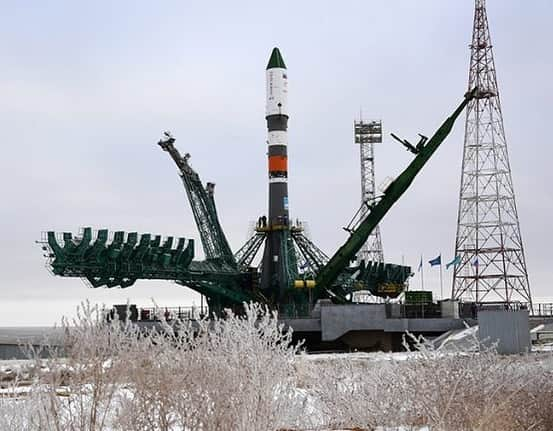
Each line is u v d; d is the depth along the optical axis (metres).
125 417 10.32
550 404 14.05
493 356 14.30
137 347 10.62
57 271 60.47
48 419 10.03
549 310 71.44
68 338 10.24
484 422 12.31
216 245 77.50
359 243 74.38
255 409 10.67
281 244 79.38
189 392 10.64
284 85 83.25
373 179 110.31
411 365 14.22
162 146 73.44
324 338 64.31
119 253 62.34
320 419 14.07
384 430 12.72
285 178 82.00
